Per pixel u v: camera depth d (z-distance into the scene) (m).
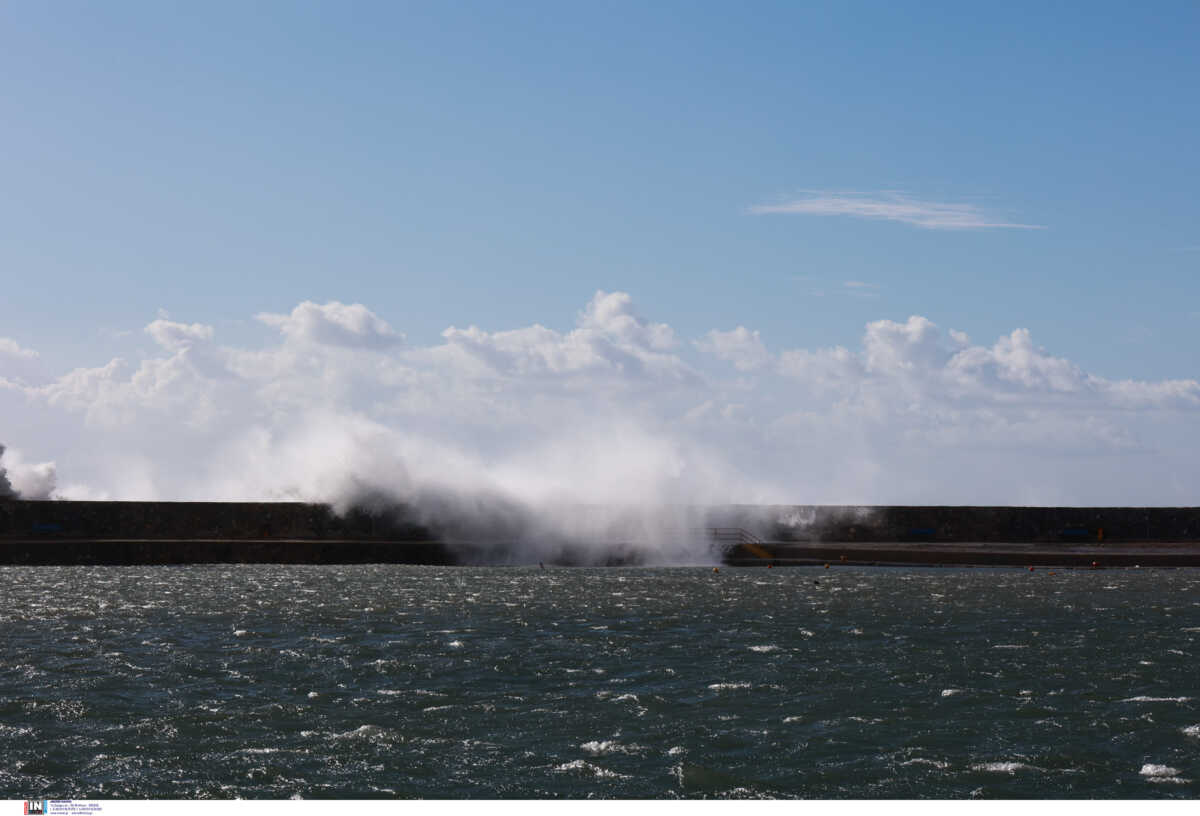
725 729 17.47
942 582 39.69
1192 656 23.56
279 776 15.20
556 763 15.77
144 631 27.33
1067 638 26.09
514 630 27.59
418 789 14.70
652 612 31.09
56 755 16.06
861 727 17.58
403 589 37.31
